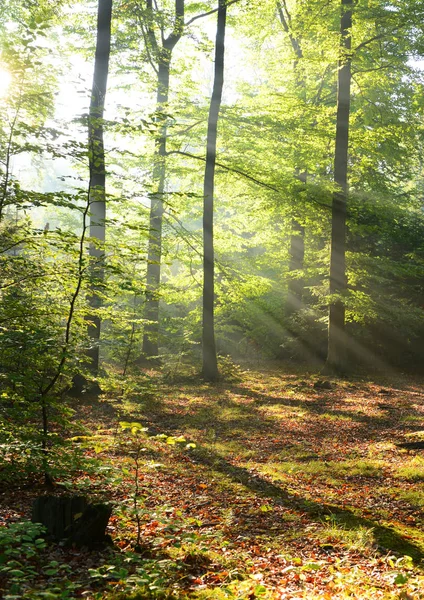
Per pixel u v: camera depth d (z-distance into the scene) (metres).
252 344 30.28
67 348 7.70
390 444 11.74
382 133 20.64
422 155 25.16
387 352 27.47
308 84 25.25
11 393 7.63
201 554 6.13
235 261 23.34
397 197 25.62
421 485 9.08
